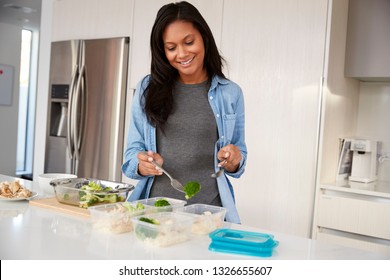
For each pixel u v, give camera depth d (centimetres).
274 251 119
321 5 265
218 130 170
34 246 117
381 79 299
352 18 286
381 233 247
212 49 167
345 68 290
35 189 205
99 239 126
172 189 167
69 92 380
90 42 368
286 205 279
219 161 168
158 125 167
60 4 396
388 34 275
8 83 625
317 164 268
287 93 278
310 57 270
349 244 258
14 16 579
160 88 166
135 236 128
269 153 285
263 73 288
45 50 413
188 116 168
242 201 296
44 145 414
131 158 167
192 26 154
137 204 141
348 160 302
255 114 291
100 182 183
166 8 155
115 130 354
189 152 167
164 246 120
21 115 696
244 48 295
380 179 311
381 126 313
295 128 275
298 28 274
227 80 175
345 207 259
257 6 290
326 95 265
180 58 156
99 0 369
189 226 130
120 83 351
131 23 348
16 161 646
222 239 119
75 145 373
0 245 118
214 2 307
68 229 136
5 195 176
